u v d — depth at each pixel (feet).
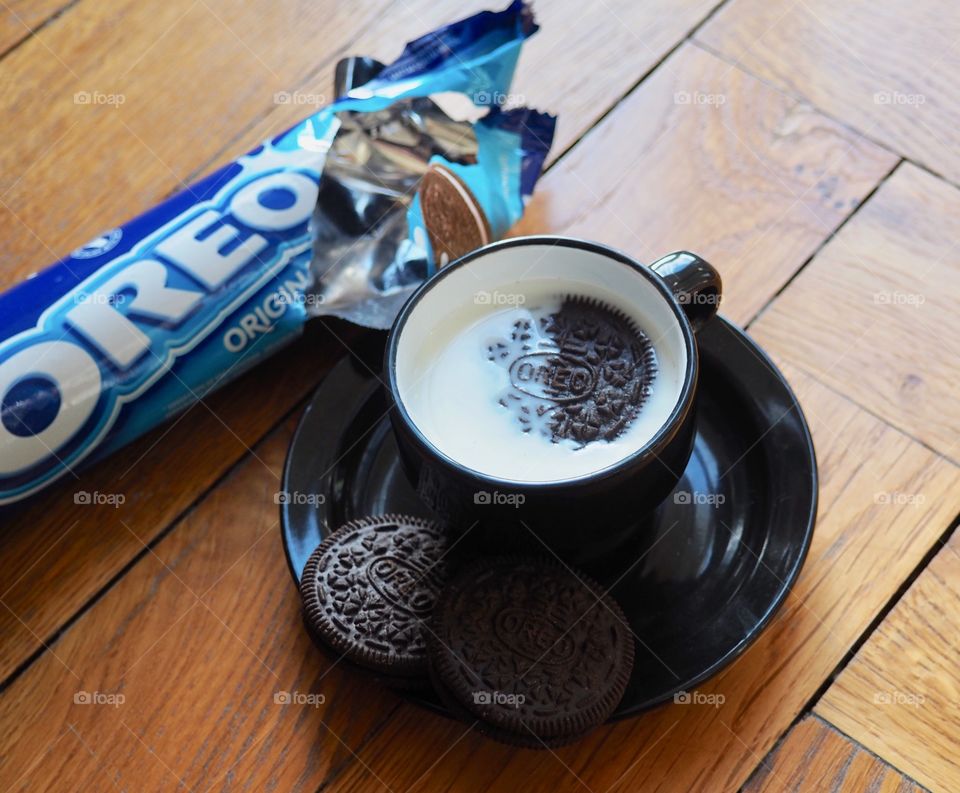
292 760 1.34
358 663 1.29
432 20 1.76
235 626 1.41
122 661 1.40
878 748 1.32
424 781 1.33
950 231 1.58
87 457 1.46
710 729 1.33
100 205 1.64
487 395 1.32
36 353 1.42
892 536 1.41
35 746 1.36
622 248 1.59
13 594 1.44
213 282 1.47
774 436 1.39
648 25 1.74
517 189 1.60
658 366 1.32
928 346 1.51
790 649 1.36
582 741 1.33
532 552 1.31
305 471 1.41
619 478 1.24
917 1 1.73
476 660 1.26
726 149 1.65
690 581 1.35
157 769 1.35
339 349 1.57
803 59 1.70
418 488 1.31
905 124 1.65
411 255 1.53
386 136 1.56
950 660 1.35
